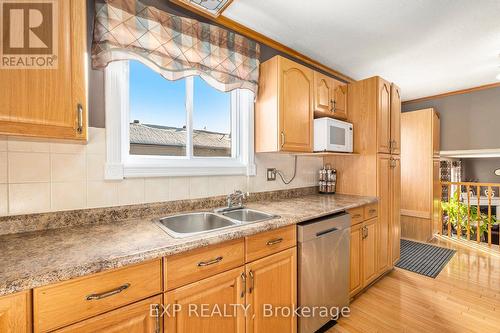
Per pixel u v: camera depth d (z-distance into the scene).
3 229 1.10
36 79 0.92
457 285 2.32
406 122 3.95
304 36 2.18
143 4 1.41
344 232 1.84
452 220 4.04
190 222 1.62
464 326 1.73
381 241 2.45
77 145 1.28
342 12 1.83
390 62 2.73
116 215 1.40
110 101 1.38
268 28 2.05
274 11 1.82
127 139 1.51
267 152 2.11
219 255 1.14
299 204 2.00
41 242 1.00
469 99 3.74
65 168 1.25
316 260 1.61
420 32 2.11
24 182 1.15
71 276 0.76
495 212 4.93
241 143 2.11
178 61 1.53
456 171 5.12
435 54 2.53
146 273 0.93
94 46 1.28
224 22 1.91
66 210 1.25
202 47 1.65
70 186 1.26
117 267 0.84
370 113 2.47
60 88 0.96
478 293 2.17
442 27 2.03
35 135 0.91
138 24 1.38
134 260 0.87
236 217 1.79
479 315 1.85
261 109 2.04
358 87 2.55
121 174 1.41
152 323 0.94
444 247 3.41
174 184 1.64
